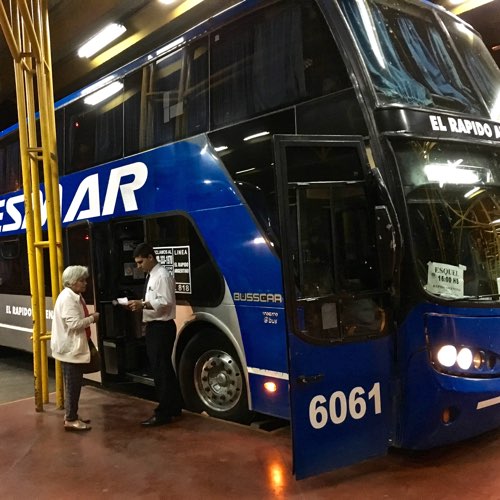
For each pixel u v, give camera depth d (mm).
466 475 3945
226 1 11133
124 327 6656
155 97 6043
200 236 5355
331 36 4398
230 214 5051
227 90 5223
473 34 5656
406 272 3936
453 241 4137
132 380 6473
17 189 8711
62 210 7469
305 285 3795
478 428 4266
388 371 3955
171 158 5727
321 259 3871
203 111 5434
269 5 4922
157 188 5879
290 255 3600
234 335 5047
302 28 4637
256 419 5438
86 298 6883
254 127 4906
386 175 3965
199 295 5422
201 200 5348
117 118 6570
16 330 8719
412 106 4199
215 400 5504
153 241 5980
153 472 4219
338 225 3934
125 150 6395
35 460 4535
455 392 3854
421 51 4836
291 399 3527
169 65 5910
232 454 4520
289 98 4664
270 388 4715
